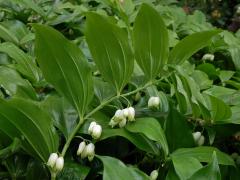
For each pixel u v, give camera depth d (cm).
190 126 38
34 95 34
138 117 36
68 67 30
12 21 50
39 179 30
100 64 32
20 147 29
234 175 33
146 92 38
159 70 34
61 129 31
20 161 30
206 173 25
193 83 33
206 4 162
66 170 29
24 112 27
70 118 32
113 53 32
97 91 35
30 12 58
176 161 29
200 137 36
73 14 56
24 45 48
